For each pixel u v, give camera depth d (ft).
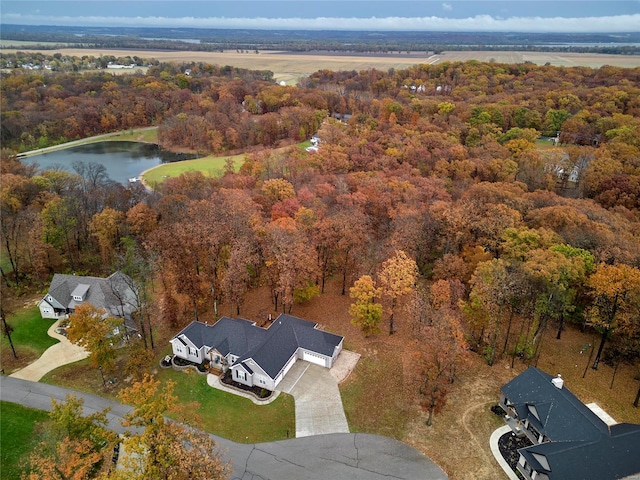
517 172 393.09
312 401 202.39
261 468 170.81
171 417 194.90
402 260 235.61
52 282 267.39
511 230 254.47
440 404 186.91
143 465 144.66
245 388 209.56
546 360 224.74
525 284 215.51
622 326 206.18
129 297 258.37
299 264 242.99
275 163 431.43
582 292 234.79
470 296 222.69
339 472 169.07
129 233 313.12
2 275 293.64
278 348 218.38
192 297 252.42
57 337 246.68
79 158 597.52
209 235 256.73
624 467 155.53
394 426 189.16
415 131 481.87
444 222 282.77
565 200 319.68
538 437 175.42
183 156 609.83
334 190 346.13
